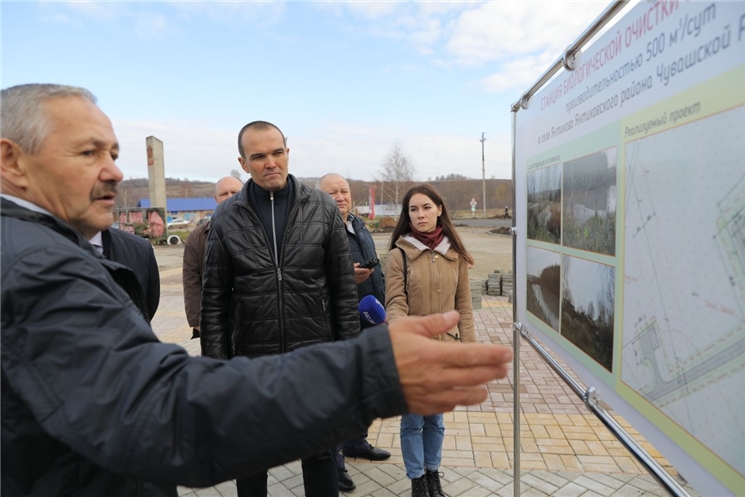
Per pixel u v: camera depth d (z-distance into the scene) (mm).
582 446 3223
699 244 857
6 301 809
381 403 785
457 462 3045
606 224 1257
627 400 1170
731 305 779
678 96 904
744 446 765
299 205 2350
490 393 4250
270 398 769
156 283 2133
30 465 901
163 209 27703
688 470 932
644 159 1045
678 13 896
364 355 795
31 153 1025
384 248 20219
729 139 764
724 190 781
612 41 1194
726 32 757
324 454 2227
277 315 2287
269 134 2275
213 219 2414
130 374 789
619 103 1164
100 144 1095
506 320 7262
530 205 2006
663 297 988
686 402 923
